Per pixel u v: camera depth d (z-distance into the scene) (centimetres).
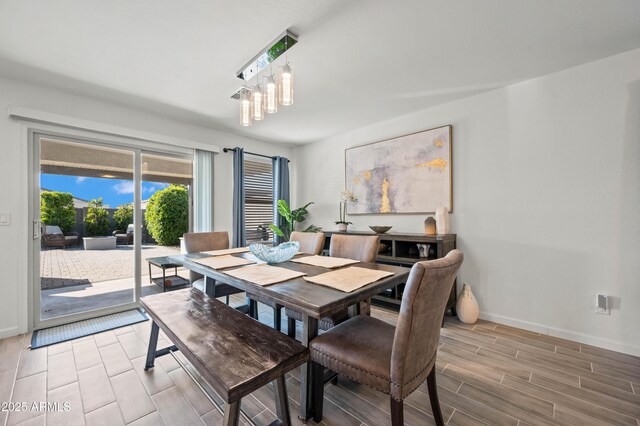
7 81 236
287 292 127
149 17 166
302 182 471
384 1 154
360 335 139
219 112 316
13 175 239
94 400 154
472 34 183
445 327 255
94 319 273
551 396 158
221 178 388
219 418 142
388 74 236
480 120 275
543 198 240
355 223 387
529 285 247
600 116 215
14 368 186
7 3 152
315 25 174
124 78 239
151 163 338
